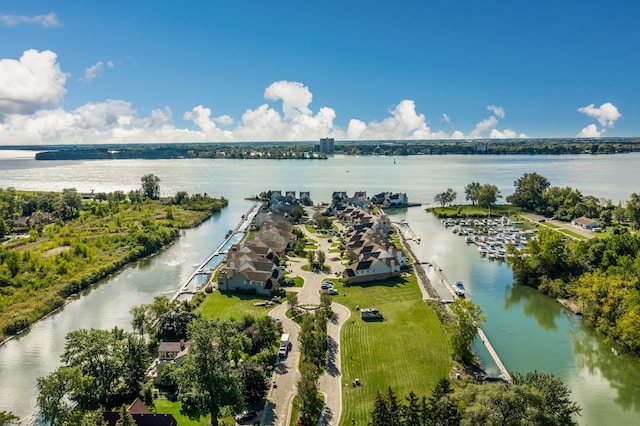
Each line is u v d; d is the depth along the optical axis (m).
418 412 67.62
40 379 74.69
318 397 79.81
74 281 145.12
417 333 104.50
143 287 147.38
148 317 107.19
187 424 74.56
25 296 131.38
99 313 126.75
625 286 109.94
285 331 107.12
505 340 107.19
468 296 135.25
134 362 84.81
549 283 136.12
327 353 95.75
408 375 87.12
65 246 190.75
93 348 81.12
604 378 91.06
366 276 143.88
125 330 114.31
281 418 74.75
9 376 94.81
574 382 89.62
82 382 75.25
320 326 100.56
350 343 100.31
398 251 160.75
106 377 81.12
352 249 171.25
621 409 81.00
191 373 72.06
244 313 117.38
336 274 150.25
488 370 91.31
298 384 74.56
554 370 93.88
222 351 74.00
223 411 73.50
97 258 168.88
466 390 62.62
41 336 113.31
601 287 112.69
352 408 76.75
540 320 118.44
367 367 90.19
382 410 63.12
